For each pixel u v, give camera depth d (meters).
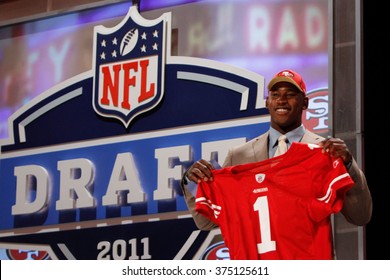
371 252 7.56
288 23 7.84
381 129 7.67
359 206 5.50
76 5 9.16
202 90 8.15
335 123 7.34
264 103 7.77
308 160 5.58
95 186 8.48
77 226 8.45
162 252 7.95
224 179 5.73
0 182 9.00
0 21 9.48
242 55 8.02
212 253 7.69
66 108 8.86
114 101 8.57
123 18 8.80
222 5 8.24
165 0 8.59
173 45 8.42
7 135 9.12
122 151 8.43
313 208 5.47
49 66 9.09
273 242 5.55
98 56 8.77
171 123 8.23
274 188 5.62
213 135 7.98
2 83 9.29
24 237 8.72
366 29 7.85
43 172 8.80
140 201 8.20
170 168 8.12
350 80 7.38
